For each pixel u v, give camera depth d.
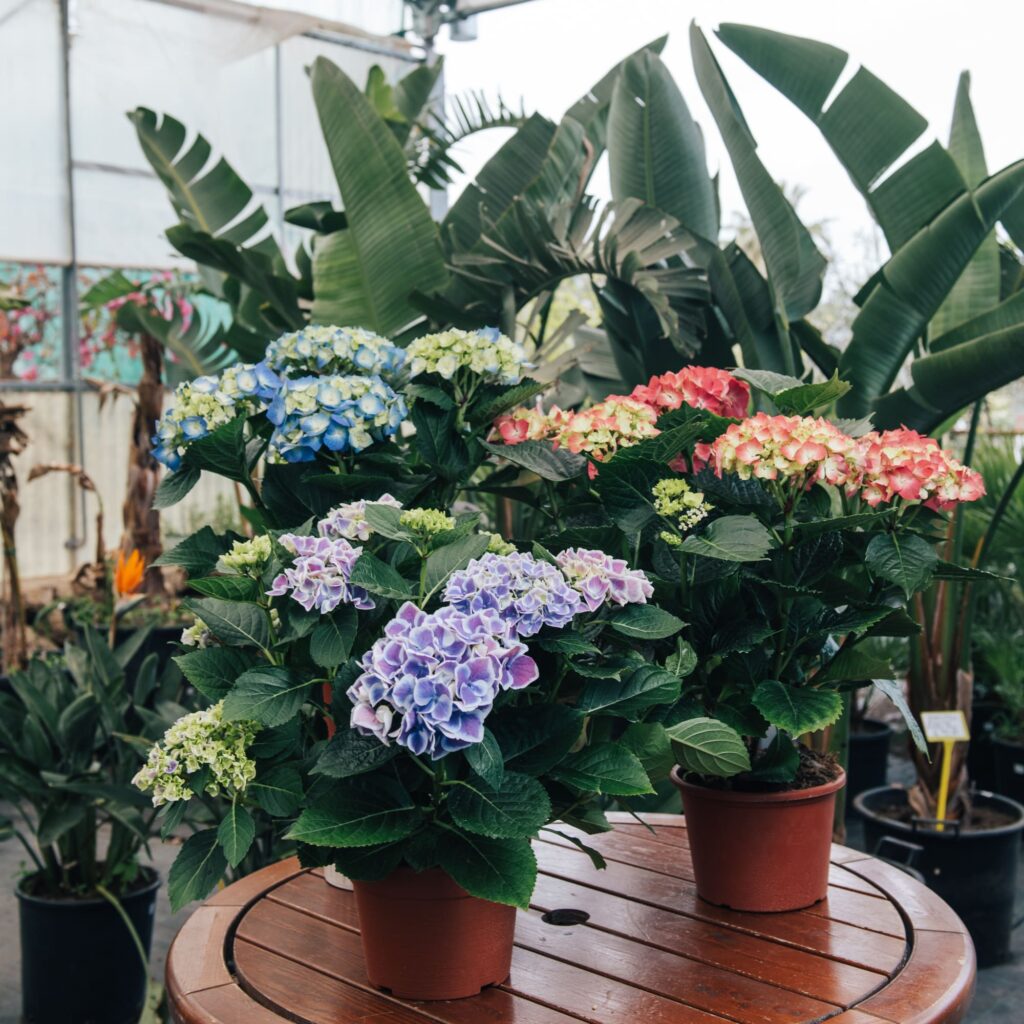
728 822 1.46
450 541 1.23
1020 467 3.04
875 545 1.38
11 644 4.40
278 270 3.72
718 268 2.82
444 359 1.55
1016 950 3.15
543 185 3.22
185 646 1.42
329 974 1.31
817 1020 1.19
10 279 6.53
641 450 1.37
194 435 1.45
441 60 4.38
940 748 3.15
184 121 6.82
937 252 2.63
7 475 4.36
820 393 1.46
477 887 1.10
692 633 1.43
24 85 6.32
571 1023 1.19
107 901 2.72
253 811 2.45
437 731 1.06
